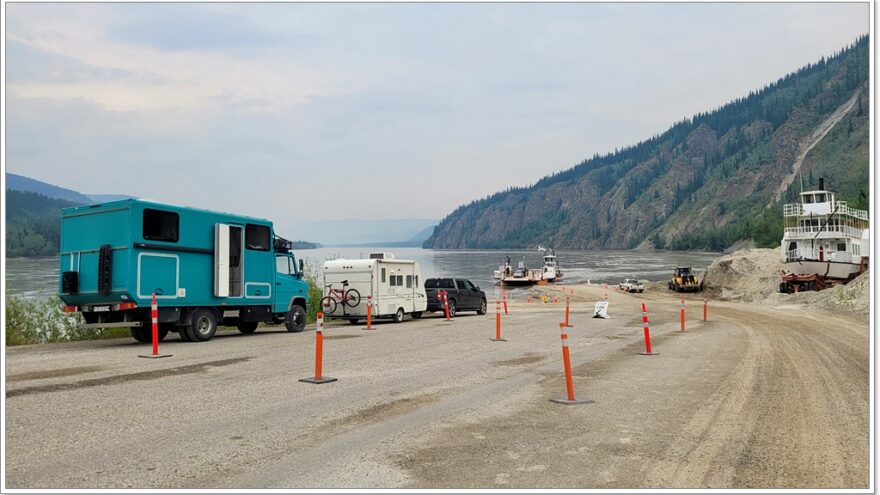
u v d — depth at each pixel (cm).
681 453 710
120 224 1585
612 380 1194
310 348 1616
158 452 674
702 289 6306
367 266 2594
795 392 1083
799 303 4200
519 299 5672
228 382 1091
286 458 665
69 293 1622
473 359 1461
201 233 1762
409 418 855
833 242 5225
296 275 2162
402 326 2455
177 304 1688
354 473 622
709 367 1380
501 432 789
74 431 747
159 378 1120
